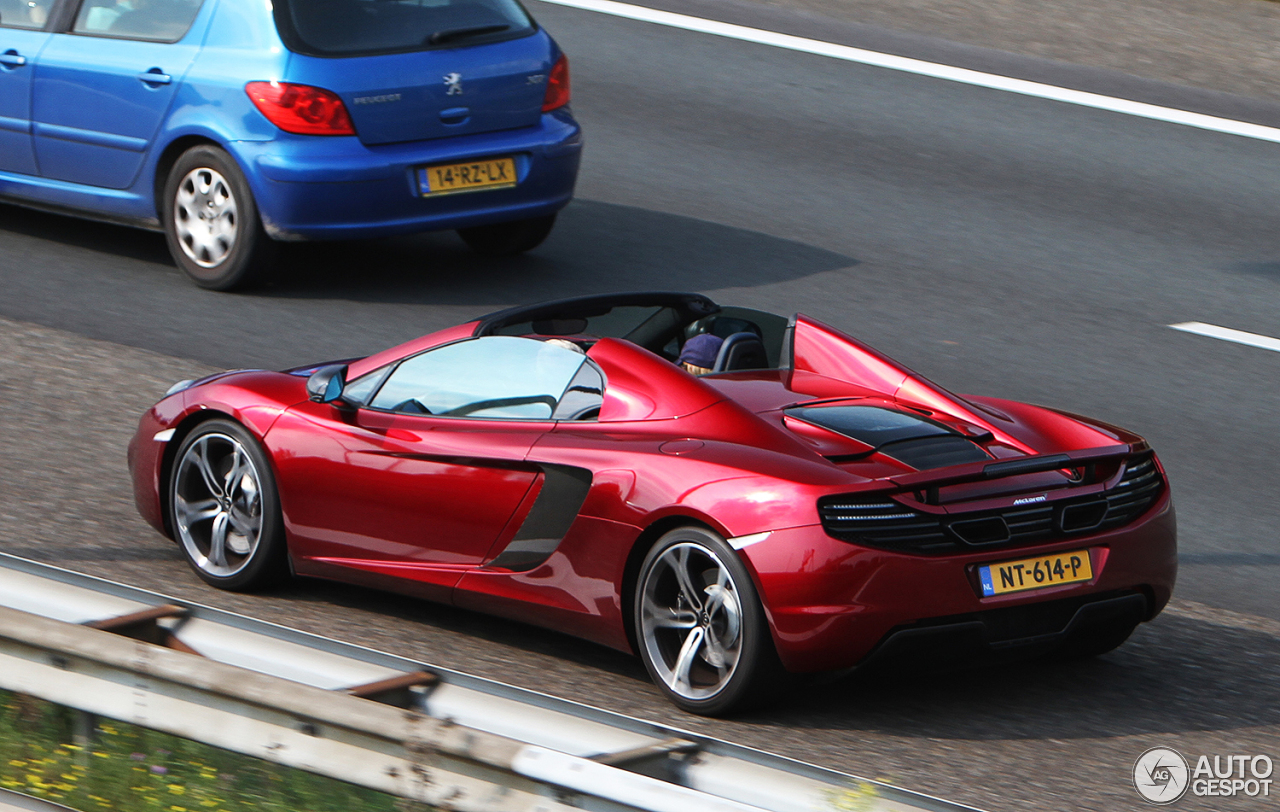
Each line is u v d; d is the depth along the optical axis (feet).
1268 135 134.62
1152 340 95.04
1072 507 49.34
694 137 129.70
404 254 106.22
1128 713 51.39
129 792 42.63
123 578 59.93
